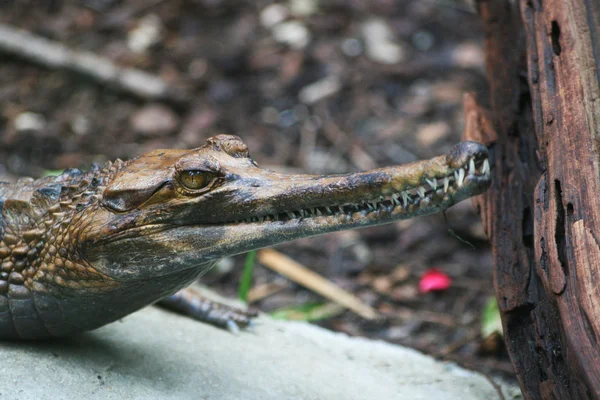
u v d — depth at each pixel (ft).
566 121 17.90
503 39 24.86
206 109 44.93
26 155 40.55
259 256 36.27
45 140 41.57
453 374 22.95
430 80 47.67
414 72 48.21
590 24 19.51
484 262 36.24
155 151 18.95
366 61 49.01
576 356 13.97
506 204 19.94
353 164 41.29
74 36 48.57
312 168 40.96
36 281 18.35
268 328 24.07
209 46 49.70
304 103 45.85
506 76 23.44
